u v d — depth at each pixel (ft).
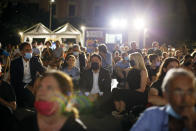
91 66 26.30
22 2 119.65
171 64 18.63
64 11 157.48
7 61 27.86
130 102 22.35
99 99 24.14
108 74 26.45
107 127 20.74
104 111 23.35
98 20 161.38
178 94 8.10
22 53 25.75
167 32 147.64
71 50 38.68
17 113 13.62
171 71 8.71
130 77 23.34
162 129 8.49
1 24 109.09
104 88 26.04
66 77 9.84
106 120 22.25
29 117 9.80
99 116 22.27
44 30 75.20
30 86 25.85
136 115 17.53
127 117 16.84
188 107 8.14
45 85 9.49
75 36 75.87
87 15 161.99
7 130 10.91
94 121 21.97
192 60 24.52
